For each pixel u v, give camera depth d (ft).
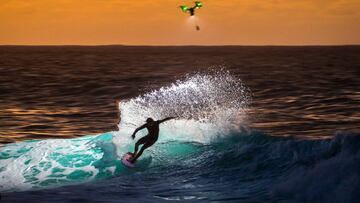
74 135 58.54
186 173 34.12
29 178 34.58
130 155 37.86
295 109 80.53
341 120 67.41
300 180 27.32
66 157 38.52
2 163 37.55
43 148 40.70
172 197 27.81
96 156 38.60
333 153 31.35
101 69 228.02
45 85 138.00
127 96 106.83
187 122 46.57
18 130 62.23
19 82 148.46
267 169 32.35
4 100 101.14
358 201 23.08
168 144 40.75
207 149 38.78
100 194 28.94
